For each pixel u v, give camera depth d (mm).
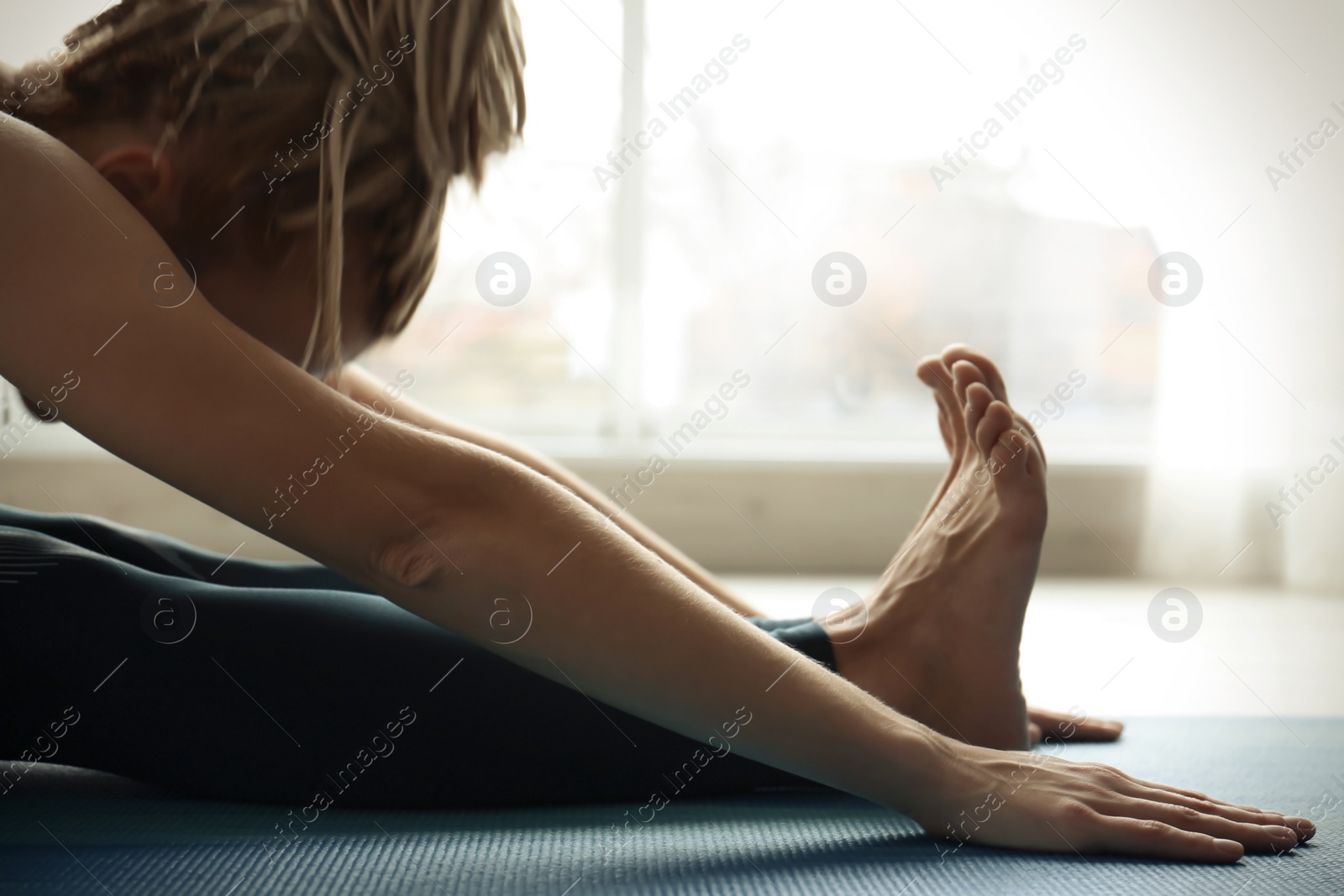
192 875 552
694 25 3852
